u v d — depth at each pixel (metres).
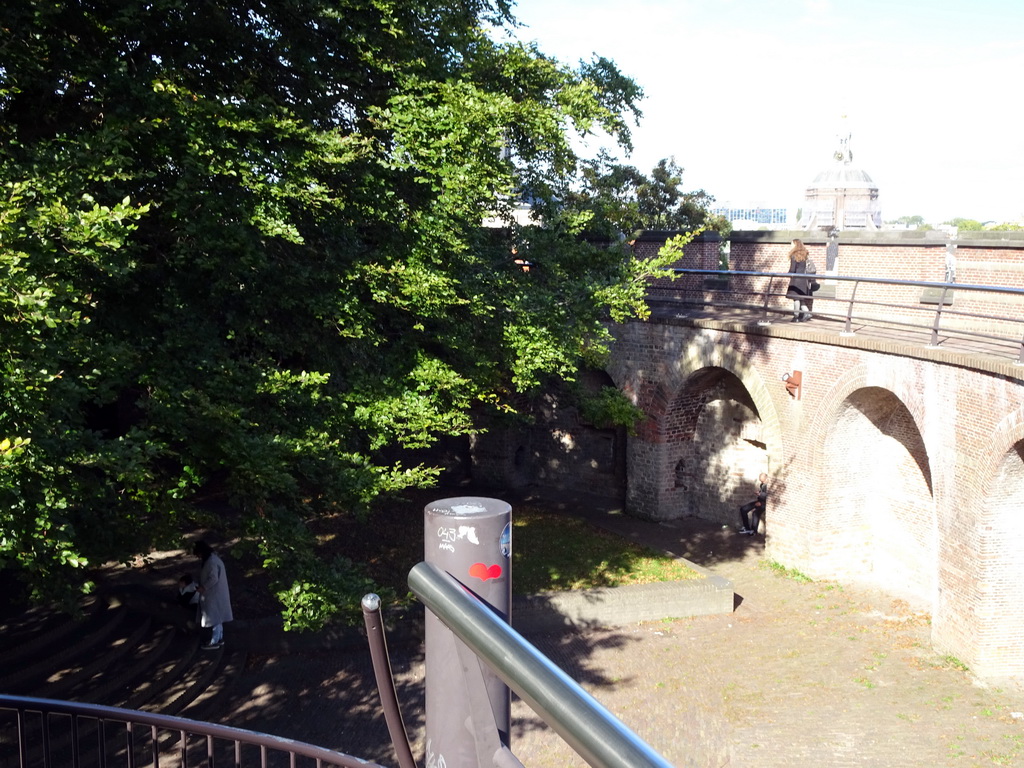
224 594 15.94
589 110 14.00
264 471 9.98
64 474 8.30
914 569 20.62
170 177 10.70
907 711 15.20
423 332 13.64
